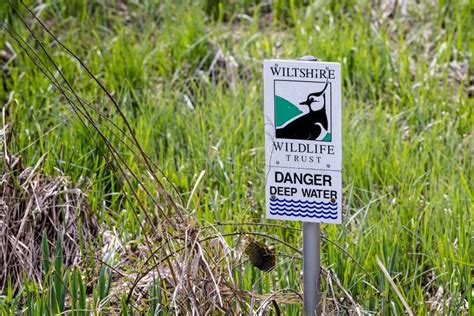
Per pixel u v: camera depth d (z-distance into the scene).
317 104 3.46
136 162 5.31
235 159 5.64
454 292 4.41
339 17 7.90
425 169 5.85
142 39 7.59
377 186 5.57
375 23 7.81
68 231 4.89
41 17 7.76
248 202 5.27
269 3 8.24
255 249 3.97
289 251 4.72
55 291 4.16
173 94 6.62
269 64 3.48
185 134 6.16
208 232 4.50
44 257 4.29
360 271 4.55
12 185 4.85
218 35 7.53
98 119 5.76
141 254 4.59
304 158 3.53
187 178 5.60
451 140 5.95
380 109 6.26
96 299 4.12
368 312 4.03
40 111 6.24
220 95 6.52
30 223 4.79
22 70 6.94
